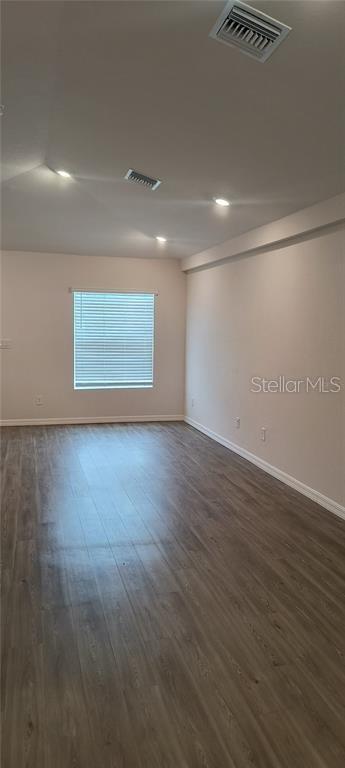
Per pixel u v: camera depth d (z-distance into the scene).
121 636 2.28
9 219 5.46
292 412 4.35
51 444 5.84
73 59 2.51
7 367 6.73
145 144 3.42
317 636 2.30
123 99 2.85
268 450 4.80
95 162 3.92
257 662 2.12
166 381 7.40
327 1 1.82
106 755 1.65
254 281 5.04
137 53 2.38
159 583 2.74
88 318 6.98
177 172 3.79
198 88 2.59
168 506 3.90
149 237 6.00
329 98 2.41
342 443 3.66
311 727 1.78
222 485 4.43
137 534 3.38
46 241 6.21
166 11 2.05
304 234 4.05
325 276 3.80
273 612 2.48
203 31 2.14
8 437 6.15
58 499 4.02
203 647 2.21
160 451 5.62
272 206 4.07
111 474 4.72
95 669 2.05
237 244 5.21
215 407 6.20
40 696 1.90
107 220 5.41
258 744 1.70
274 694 1.93
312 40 2.05
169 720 1.80
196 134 3.12
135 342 7.22
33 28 2.23
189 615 2.45
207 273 6.41
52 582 2.74
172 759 1.63
